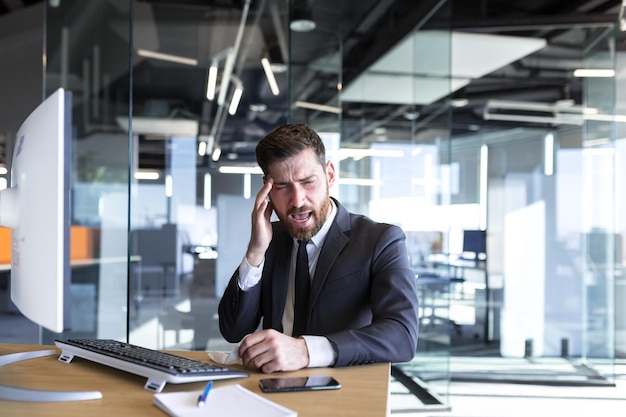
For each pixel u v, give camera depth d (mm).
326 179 1477
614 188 5418
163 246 4027
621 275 6016
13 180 1312
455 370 5441
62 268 1058
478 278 6766
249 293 1531
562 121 6742
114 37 4254
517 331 6641
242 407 922
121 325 4141
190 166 4102
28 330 6117
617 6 5035
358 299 1458
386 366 1235
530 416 3928
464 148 7078
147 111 4164
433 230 4273
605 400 4414
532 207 6805
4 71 6590
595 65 5375
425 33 4441
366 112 5031
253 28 4066
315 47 3240
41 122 1118
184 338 3934
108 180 4285
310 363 1193
